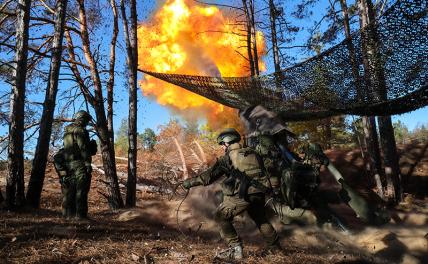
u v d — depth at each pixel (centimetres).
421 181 1587
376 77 726
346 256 576
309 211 733
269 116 910
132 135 1262
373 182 1622
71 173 737
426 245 649
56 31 951
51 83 936
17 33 870
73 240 541
